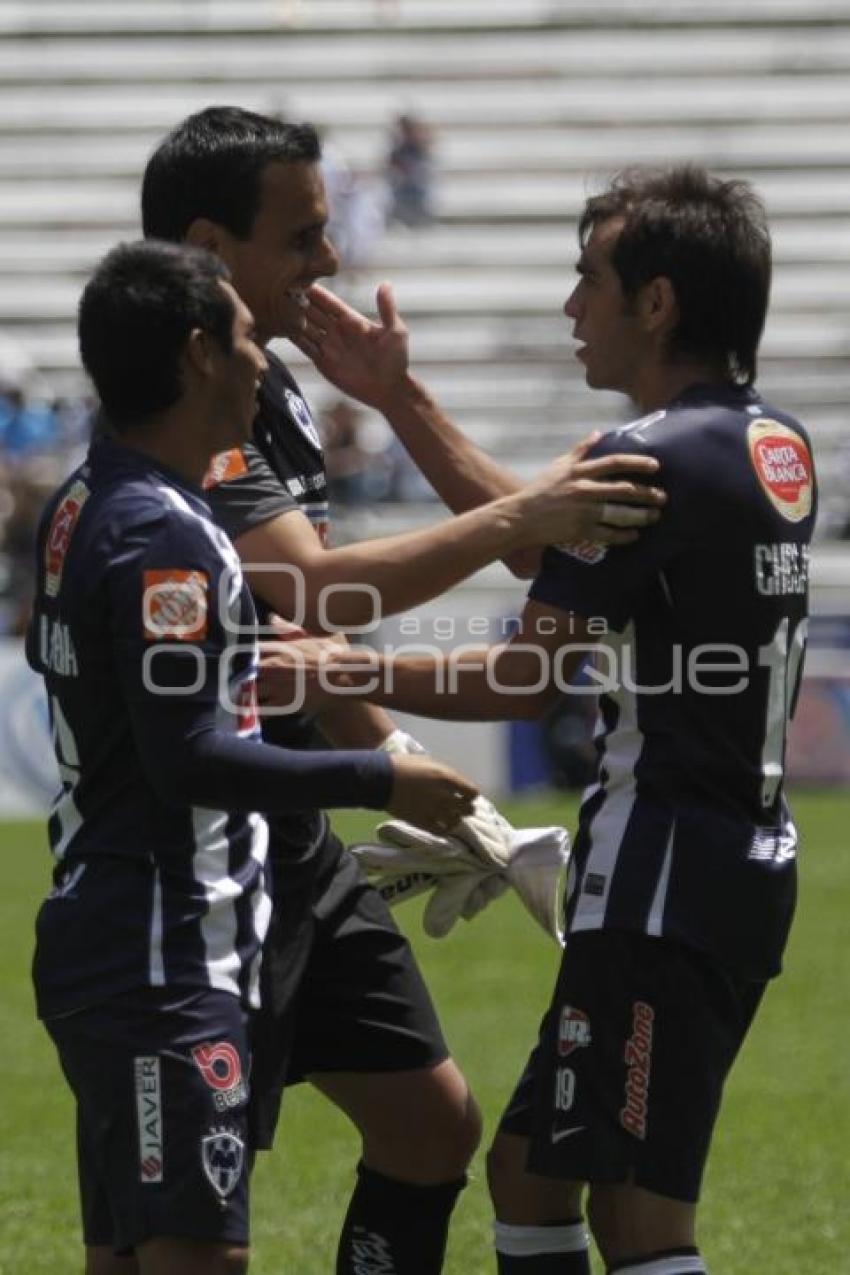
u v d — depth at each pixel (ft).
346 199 294.25
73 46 336.29
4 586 215.10
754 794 46.68
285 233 51.21
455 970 114.73
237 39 337.11
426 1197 54.85
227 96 332.19
